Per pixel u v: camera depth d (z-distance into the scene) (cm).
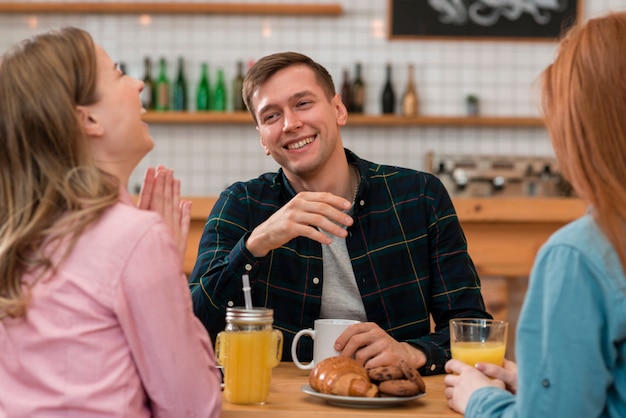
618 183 110
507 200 325
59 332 121
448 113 470
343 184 204
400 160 470
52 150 128
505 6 467
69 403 120
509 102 471
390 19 466
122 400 121
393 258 201
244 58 468
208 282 175
